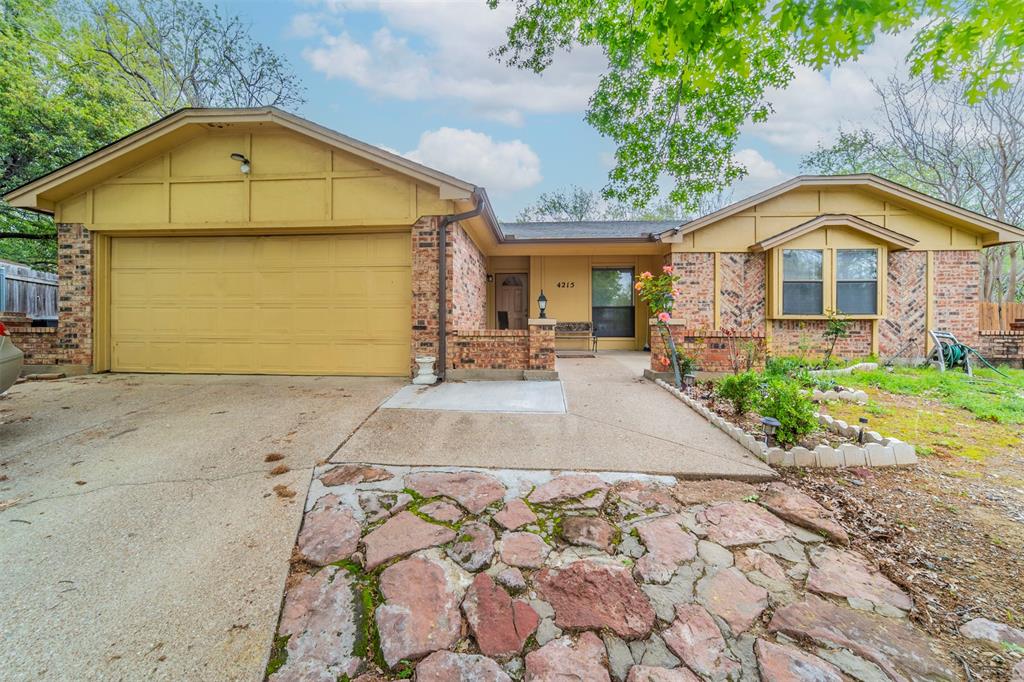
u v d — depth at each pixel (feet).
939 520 7.50
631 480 9.08
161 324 21.30
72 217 20.72
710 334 19.34
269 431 12.19
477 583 6.00
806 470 9.64
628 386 18.43
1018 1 5.92
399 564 6.38
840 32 6.64
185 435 11.85
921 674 4.51
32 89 29.22
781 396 11.02
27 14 30.66
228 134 20.03
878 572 6.18
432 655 4.88
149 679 4.51
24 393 16.81
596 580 6.02
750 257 28.96
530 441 11.34
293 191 19.90
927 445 11.27
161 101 44.86
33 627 5.13
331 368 20.80
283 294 20.90
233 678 4.56
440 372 19.69
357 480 9.07
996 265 49.96
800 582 5.99
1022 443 11.41
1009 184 43.98
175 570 6.22
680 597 5.72
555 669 4.66
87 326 20.95
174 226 20.24
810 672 4.55
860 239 26.91
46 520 7.50
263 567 6.31
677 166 22.98
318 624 5.31
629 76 22.03
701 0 7.00
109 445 11.09
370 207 19.77
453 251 20.17
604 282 36.40
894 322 27.50
